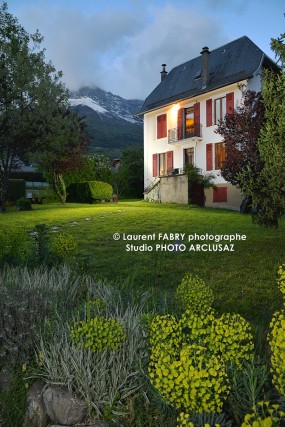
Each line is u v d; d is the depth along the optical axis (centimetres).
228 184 2533
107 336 337
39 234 710
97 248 1044
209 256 935
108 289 519
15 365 379
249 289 661
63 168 2664
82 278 560
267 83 904
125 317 405
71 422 321
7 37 1988
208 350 308
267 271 780
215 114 2642
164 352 288
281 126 851
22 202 2194
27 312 398
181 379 246
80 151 2650
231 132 1570
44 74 1870
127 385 336
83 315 424
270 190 964
